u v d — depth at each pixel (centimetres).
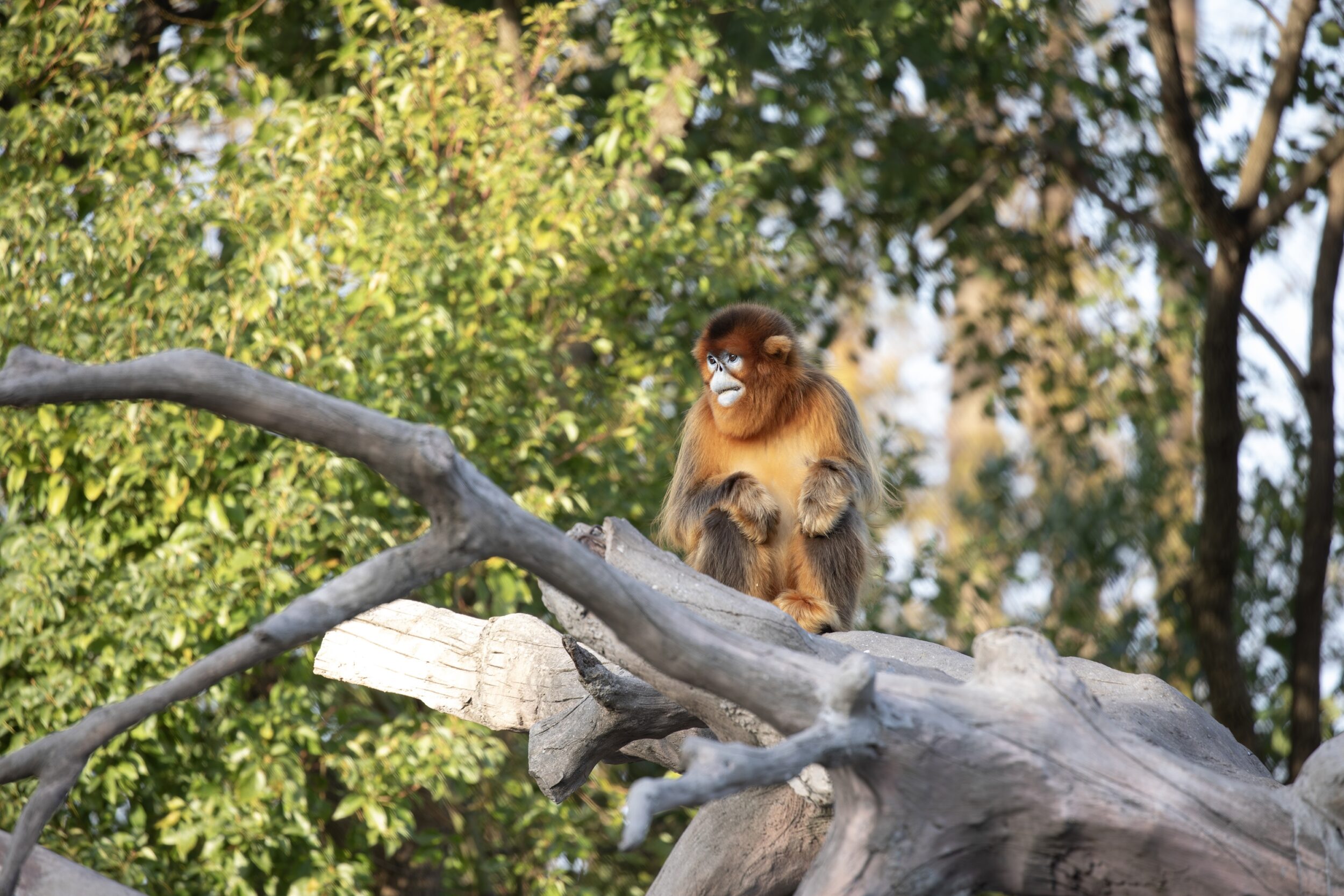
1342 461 1847
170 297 1134
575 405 1405
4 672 1177
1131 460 1967
